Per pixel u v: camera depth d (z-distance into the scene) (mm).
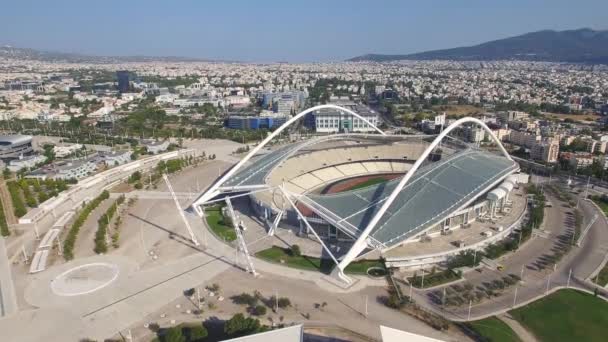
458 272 131125
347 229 140625
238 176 194750
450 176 165500
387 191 158875
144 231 167250
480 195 158000
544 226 171875
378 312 112438
